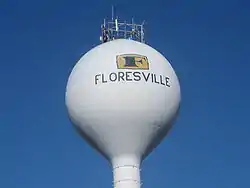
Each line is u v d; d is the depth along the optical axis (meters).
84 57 36.59
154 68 35.03
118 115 34.16
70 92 35.59
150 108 34.31
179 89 36.06
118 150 34.75
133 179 34.62
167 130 35.53
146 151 35.34
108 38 39.66
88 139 35.59
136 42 36.94
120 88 34.19
